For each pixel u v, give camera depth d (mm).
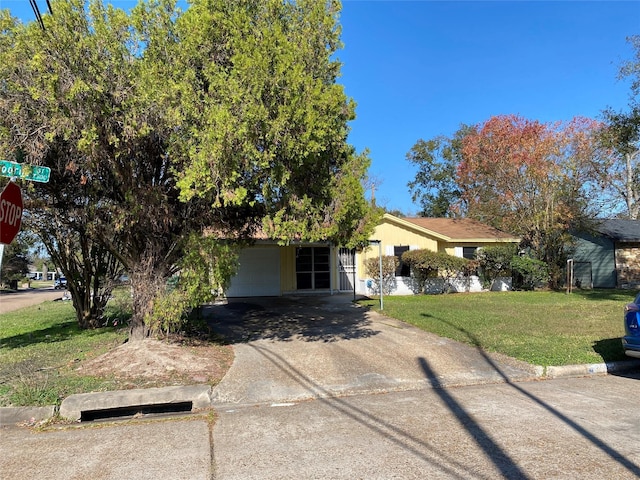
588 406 5422
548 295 19344
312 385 6434
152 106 6219
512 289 22547
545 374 7012
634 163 26953
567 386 6426
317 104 6277
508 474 3592
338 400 5902
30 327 12531
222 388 6246
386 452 4074
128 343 7988
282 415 5277
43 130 6359
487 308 14258
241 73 6012
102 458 4062
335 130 6812
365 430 4688
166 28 6895
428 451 4078
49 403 5434
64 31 5816
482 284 21875
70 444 4438
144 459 4020
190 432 4730
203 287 7578
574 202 23188
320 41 7355
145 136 6875
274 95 6168
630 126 17844
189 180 5910
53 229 9211
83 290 11578
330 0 7590
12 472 3783
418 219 26359
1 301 26859
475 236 22469
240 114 5934
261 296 19312
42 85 5906
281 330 10688
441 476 3574
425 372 7039
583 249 26250
